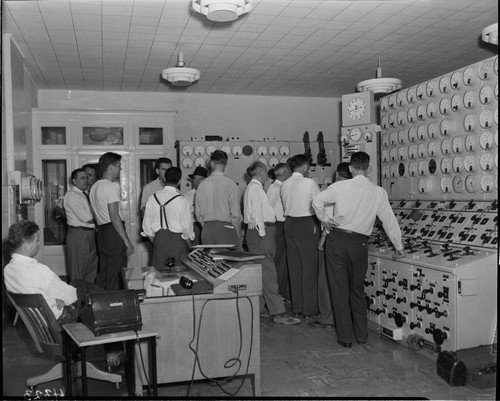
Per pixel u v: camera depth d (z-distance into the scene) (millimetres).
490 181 4020
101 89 7512
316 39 5270
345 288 3936
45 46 5273
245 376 3164
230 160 7387
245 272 2934
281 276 5543
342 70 6676
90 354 3197
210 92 7977
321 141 7848
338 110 8633
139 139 6859
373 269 4484
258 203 4625
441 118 4570
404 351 3846
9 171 4574
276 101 8375
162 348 2834
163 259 4281
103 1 4078
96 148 6703
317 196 3854
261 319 4875
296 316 4922
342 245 3848
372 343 4059
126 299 2557
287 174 5477
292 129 8445
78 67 6172
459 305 3396
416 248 4258
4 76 4645
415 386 3160
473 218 4062
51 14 4348
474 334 3432
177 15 4445
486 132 4023
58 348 2857
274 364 3594
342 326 3951
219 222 4684
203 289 2943
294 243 4766
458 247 3988
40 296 2754
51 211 6605
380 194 3854
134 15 4422
